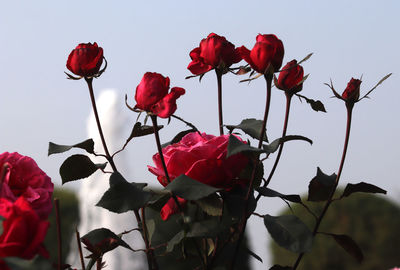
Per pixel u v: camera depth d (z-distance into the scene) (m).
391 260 6.44
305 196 6.64
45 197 1.45
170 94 1.47
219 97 1.59
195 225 1.48
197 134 1.58
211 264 1.52
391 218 6.50
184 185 1.44
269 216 1.45
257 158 1.48
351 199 6.59
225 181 1.51
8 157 1.47
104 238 1.49
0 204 1.37
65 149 1.50
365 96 1.58
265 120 1.50
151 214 1.65
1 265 1.34
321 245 6.55
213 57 1.55
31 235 1.35
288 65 1.54
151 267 1.51
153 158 1.54
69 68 1.52
